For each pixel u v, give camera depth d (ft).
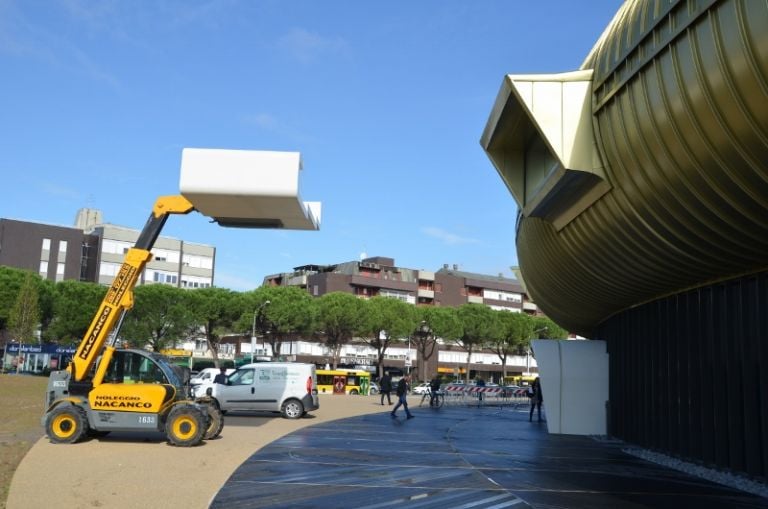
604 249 41.83
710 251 33.99
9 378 127.24
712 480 37.32
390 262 308.81
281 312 196.24
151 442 47.67
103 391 46.26
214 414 50.44
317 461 40.57
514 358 314.35
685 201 30.83
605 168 35.09
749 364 36.96
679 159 29.14
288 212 48.73
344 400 122.31
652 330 50.78
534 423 76.43
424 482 34.09
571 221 42.86
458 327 237.25
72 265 258.57
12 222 247.70
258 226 52.75
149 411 46.06
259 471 36.22
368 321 209.87
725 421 39.29
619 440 58.23
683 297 45.09
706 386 41.37
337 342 216.13
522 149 45.47
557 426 62.69
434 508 27.94
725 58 24.73
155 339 181.16
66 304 173.27
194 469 36.11
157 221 49.47
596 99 35.04
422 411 94.99
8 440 46.60
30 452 40.98
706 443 40.93
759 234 30.14
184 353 238.07
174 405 46.55
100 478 32.40
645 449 51.34
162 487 30.63
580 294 57.52
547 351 64.49
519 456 45.93
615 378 60.54
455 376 287.48
